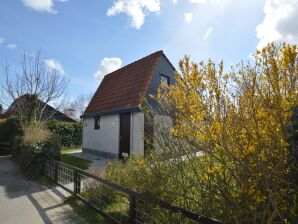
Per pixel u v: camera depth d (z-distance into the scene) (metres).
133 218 3.84
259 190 2.32
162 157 3.91
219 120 2.54
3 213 4.88
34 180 7.73
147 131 4.84
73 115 40.56
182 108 2.94
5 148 15.09
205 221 2.58
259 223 2.41
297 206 2.18
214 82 2.68
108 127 12.62
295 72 2.30
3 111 19.64
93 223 4.31
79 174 5.79
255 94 2.50
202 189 3.01
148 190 3.89
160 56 12.65
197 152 3.21
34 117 14.09
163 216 3.54
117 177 4.98
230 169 2.55
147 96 10.83
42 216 4.69
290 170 2.26
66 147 18.22
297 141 2.24
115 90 13.73
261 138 2.29
